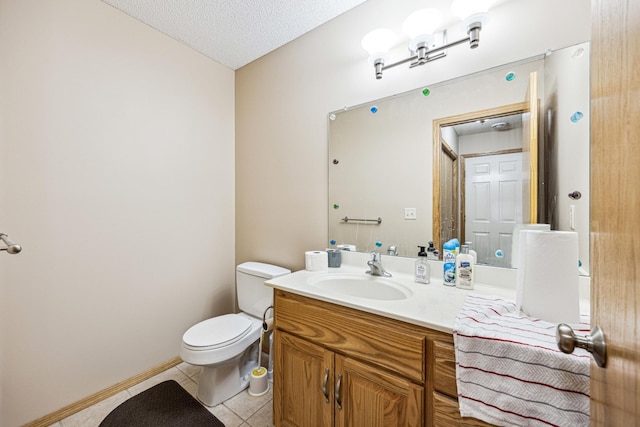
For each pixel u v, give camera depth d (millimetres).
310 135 1803
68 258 1455
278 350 1293
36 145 1348
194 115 2027
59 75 1411
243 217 2246
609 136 432
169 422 1404
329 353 1087
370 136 1540
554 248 812
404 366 893
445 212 1315
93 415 1452
